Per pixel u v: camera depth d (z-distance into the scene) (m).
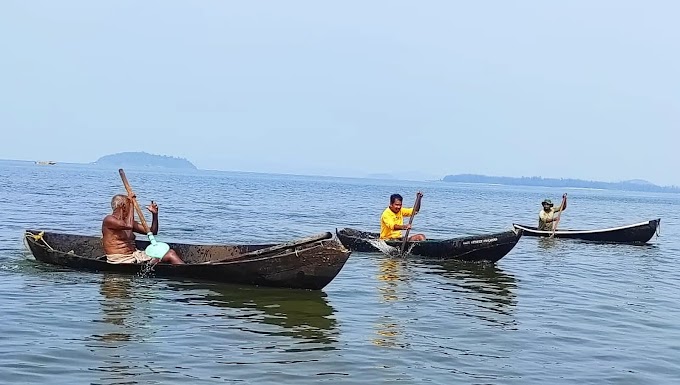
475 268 16.69
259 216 33.50
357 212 40.75
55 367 7.66
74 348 8.41
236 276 12.82
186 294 11.91
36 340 8.71
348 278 14.34
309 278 12.39
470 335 9.81
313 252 12.15
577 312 11.73
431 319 10.72
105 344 8.65
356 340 9.27
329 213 38.75
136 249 14.41
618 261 19.83
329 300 11.87
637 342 9.80
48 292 11.73
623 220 47.00
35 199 38.25
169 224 26.44
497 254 17.27
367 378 7.68
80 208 32.88
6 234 19.97
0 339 8.70
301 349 8.73
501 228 31.92
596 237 26.06
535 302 12.53
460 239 17.47
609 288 14.55
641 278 16.39
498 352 8.98
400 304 11.80
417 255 18.20
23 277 13.07
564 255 20.69
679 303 13.09
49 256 14.45
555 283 14.88
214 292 12.17
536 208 62.38
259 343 8.95
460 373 8.01
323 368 7.97
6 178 70.62
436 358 8.58
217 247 14.88
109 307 10.71
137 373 7.55
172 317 10.21
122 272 13.66
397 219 19.03
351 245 19.14
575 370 8.30
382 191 103.50
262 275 12.61
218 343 8.90
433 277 15.00
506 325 10.52
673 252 23.17
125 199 13.95
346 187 121.44
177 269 13.20
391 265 16.61
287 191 78.94
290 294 12.24
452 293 13.11
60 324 9.57
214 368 7.83
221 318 10.27
